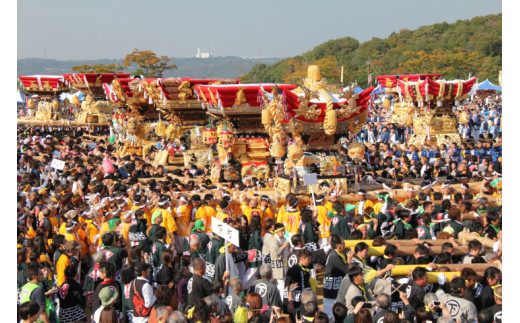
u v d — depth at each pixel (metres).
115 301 11.23
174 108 31.30
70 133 51.62
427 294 10.50
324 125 19.28
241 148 24.72
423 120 38.81
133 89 33.84
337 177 20.14
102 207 16.84
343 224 15.41
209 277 13.97
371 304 10.51
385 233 14.96
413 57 134.88
